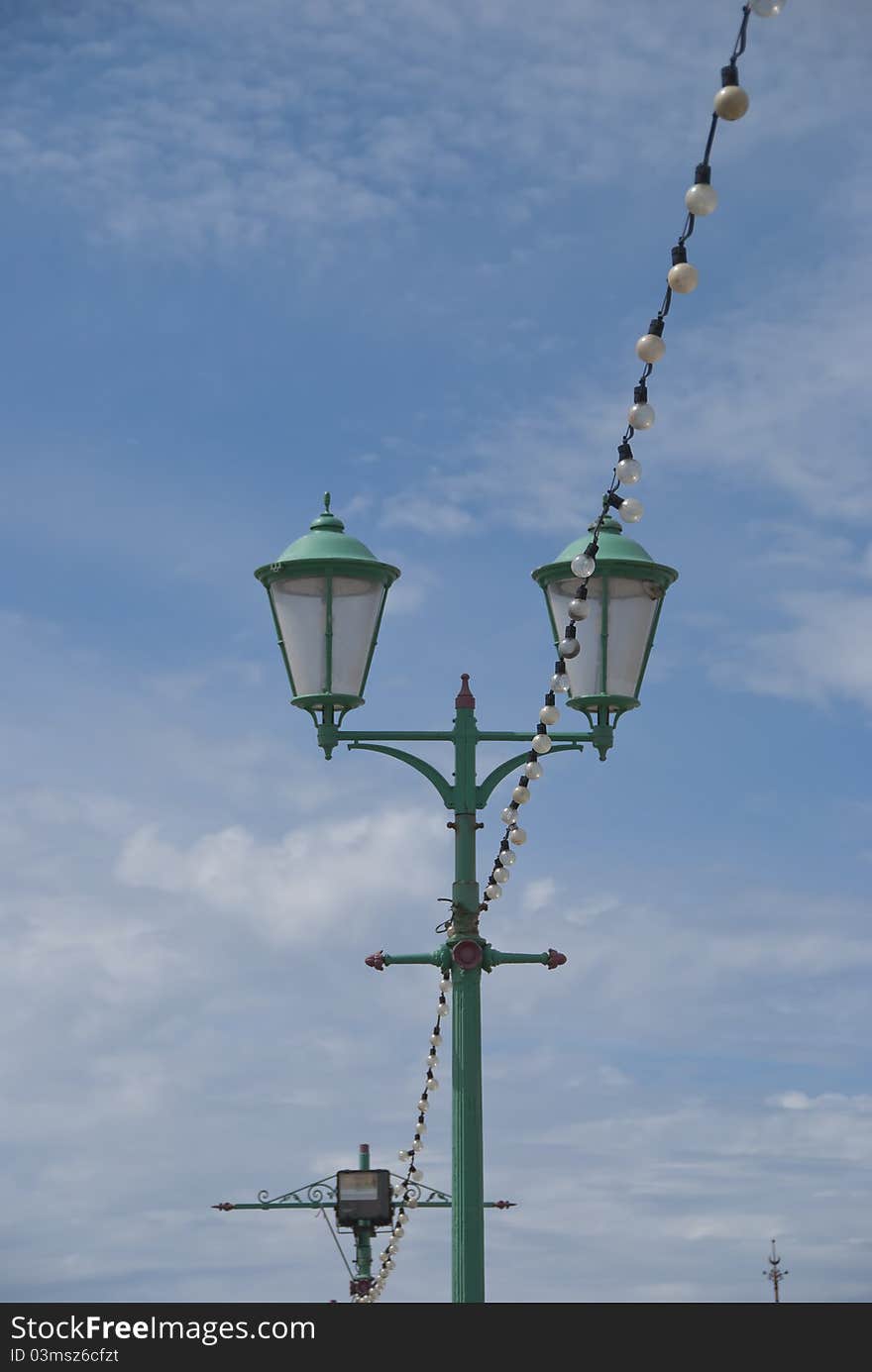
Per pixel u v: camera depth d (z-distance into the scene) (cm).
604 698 1249
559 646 1123
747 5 674
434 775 1235
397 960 1212
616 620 1255
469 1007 1196
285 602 1241
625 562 1253
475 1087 1186
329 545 1243
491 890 1227
